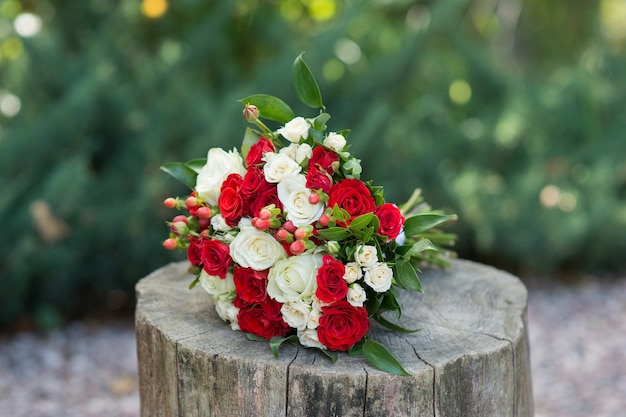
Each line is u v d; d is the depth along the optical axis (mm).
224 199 1586
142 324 1777
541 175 4176
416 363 1525
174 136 3662
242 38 4508
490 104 4770
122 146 3664
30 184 3465
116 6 4008
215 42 4078
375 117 3602
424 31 4043
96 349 3332
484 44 5109
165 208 3441
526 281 4285
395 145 3791
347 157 1559
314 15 4969
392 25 4926
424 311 1849
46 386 2967
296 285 1521
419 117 4203
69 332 3510
